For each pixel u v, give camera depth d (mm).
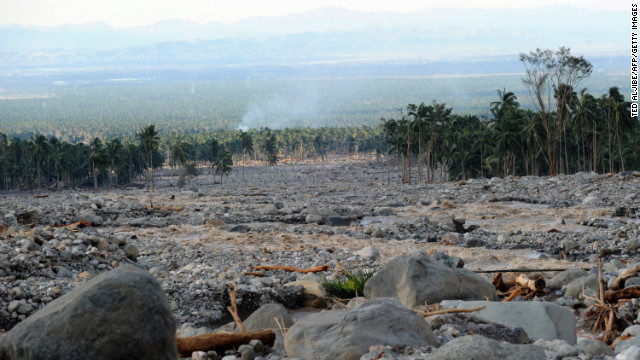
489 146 144750
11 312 15836
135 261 25281
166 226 38219
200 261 26219
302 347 10156
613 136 133625
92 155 188750
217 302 18156
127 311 6883
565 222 37344
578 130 131125
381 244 31938
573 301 16172
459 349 8164
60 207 38969
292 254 28219
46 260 20469
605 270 20766
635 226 32656
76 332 6742
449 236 32656
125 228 35969
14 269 19141
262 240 32562
